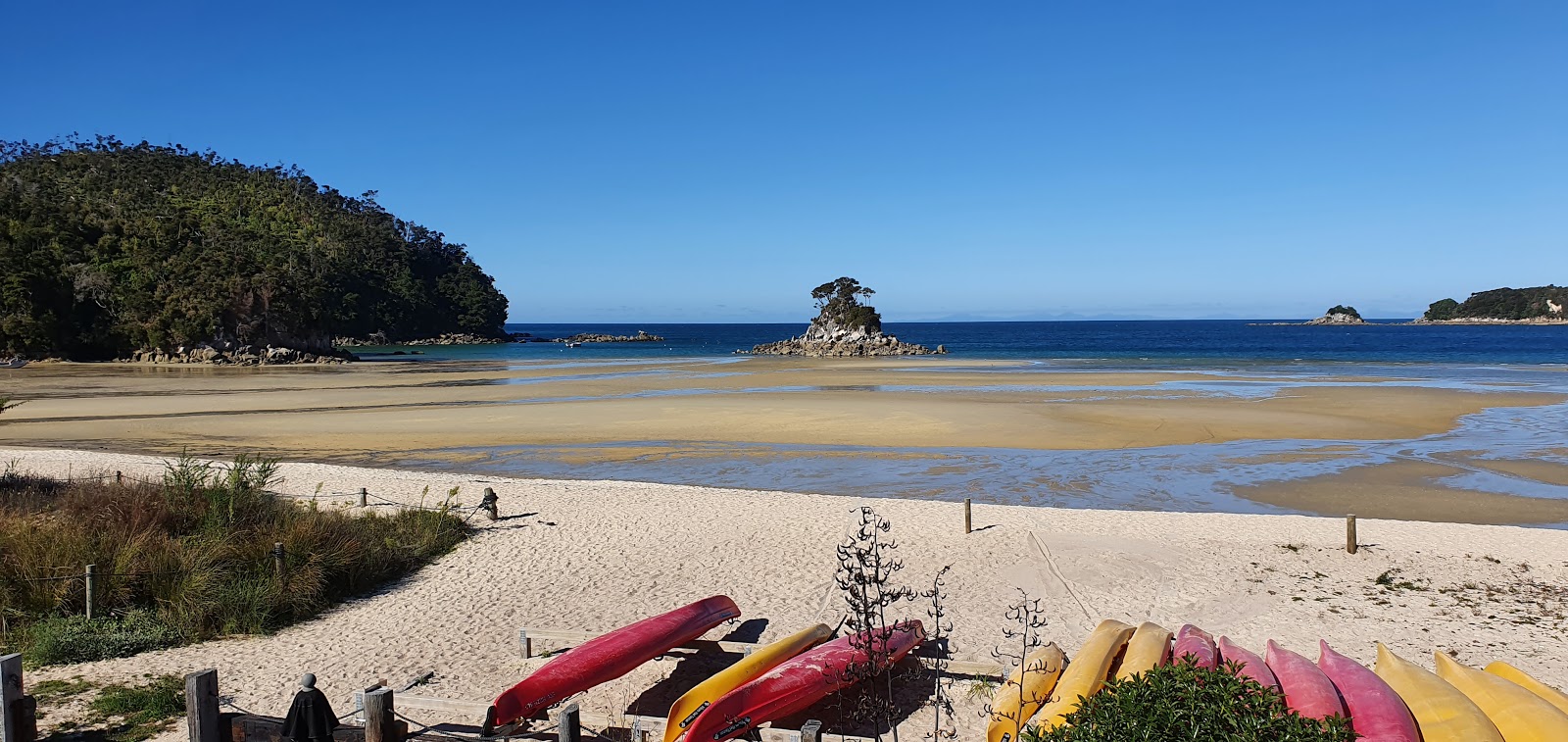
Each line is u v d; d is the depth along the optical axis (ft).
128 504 45.39
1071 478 72.13
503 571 44.16
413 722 25.23
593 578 42.91
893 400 130.41
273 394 147.13
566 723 20.99
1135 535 49.32
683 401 130.31
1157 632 30.37
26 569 36.17
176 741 24.88
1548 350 300.20
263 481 52.65
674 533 50.93
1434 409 114.62
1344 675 26.03
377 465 79.82
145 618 34.96
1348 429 96.84
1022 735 20.13
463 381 177.68
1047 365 229.45
